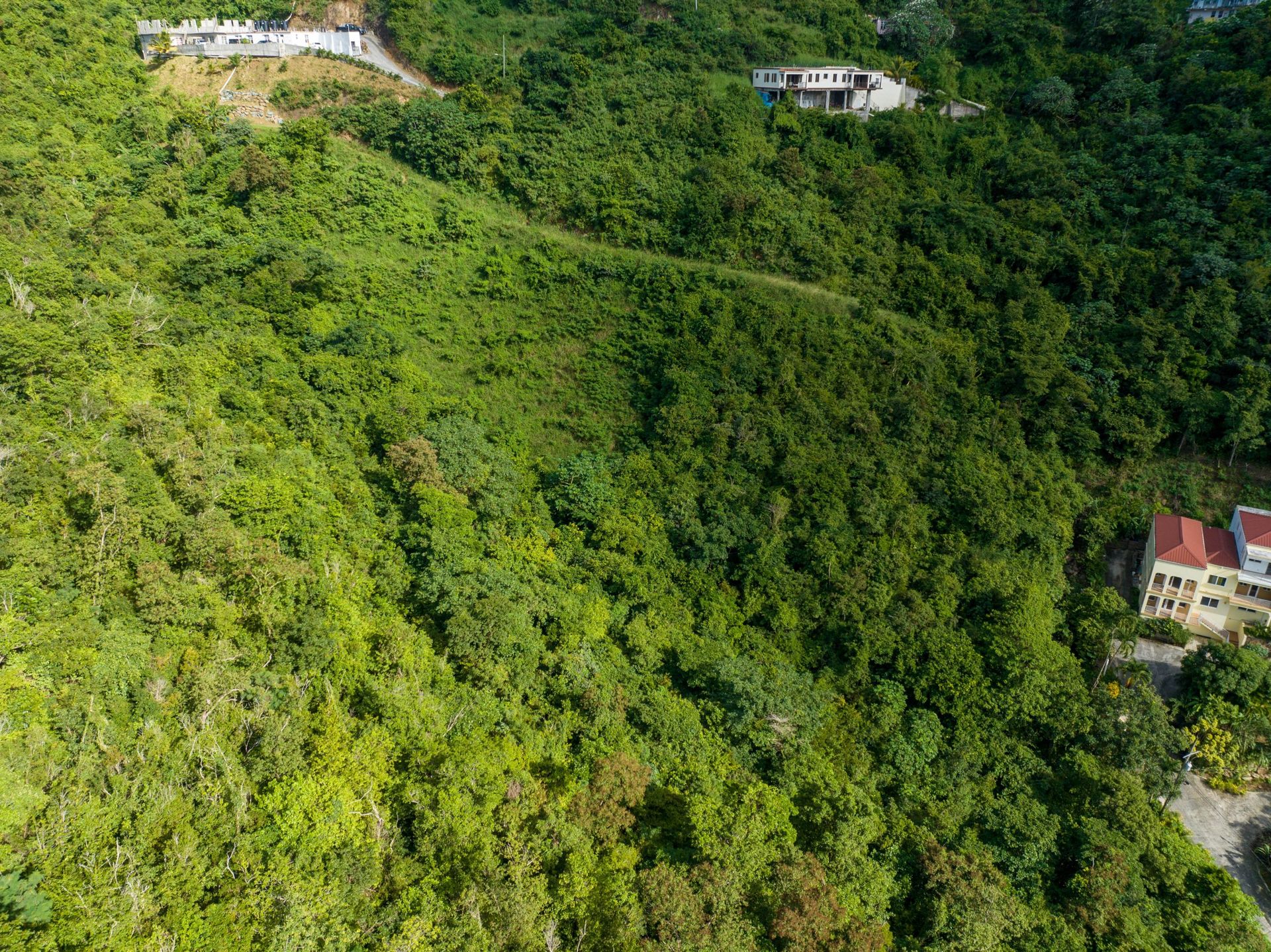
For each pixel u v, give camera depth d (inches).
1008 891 1761.8
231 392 2170.3
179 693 1441.9
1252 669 2126.0
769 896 1497.3
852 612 2228.1
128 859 1169.4
